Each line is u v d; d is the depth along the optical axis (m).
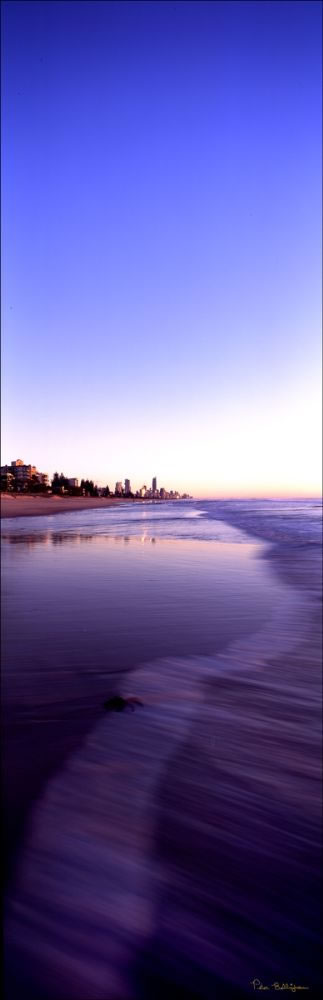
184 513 30.69
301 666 3.10
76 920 1.19
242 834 1.51
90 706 2.47
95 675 2.92
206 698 2.59
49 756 1.96
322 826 1.58
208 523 19.47
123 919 1.20
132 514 30.17
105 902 1.24
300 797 1.73
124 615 4.41
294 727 2.27
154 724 2.29
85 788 1.74
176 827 1.54
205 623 4.14
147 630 3.91
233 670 3.02
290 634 3.79
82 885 1.29
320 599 5.01
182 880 1.33
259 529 15.48
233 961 1.13
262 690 2.71
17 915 1.18
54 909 1.22
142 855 1.39
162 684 2.79
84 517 26.64
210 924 1.21
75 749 2.03
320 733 2.22
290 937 1.18
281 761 1.96
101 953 1.12
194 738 2.15
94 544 11.05
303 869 1.39
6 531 15.77
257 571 6.97
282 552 9.11
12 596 5.23
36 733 2.17
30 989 1.03
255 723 2.31
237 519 22.25
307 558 8.19
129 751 2.02
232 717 2.37
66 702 2.52
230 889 1.31
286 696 2.64
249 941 1.17
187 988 1.07
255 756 2.00
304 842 1.49
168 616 4.38
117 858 1.37
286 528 15.80
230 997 1.06
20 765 1.89
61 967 1.08
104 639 3.66
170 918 1.22
